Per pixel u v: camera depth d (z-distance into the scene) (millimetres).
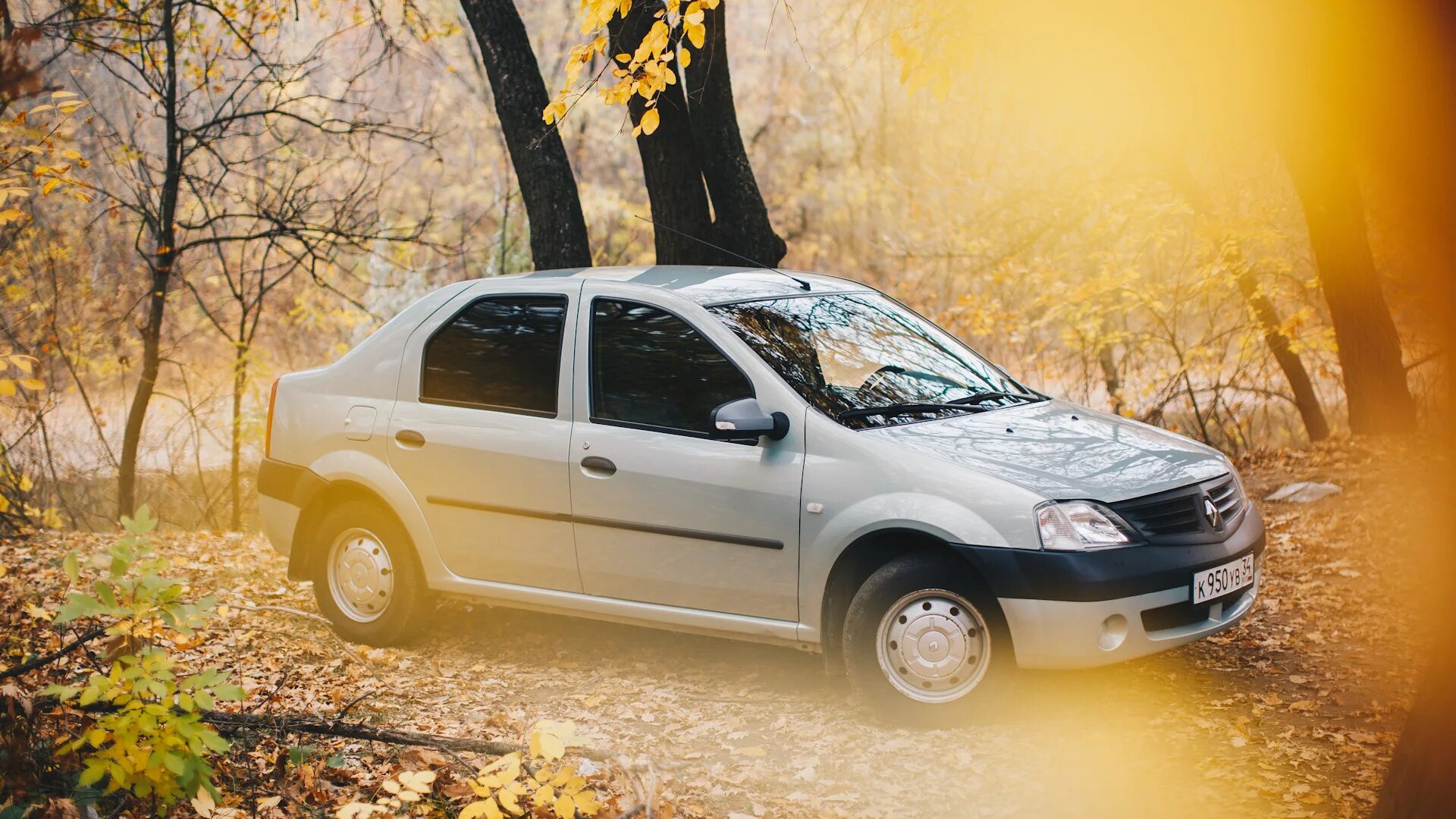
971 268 18297
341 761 4277
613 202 23828
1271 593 6883
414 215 21234
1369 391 12180
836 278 6340
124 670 3592
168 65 12320
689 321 5441
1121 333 16625
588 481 5469
